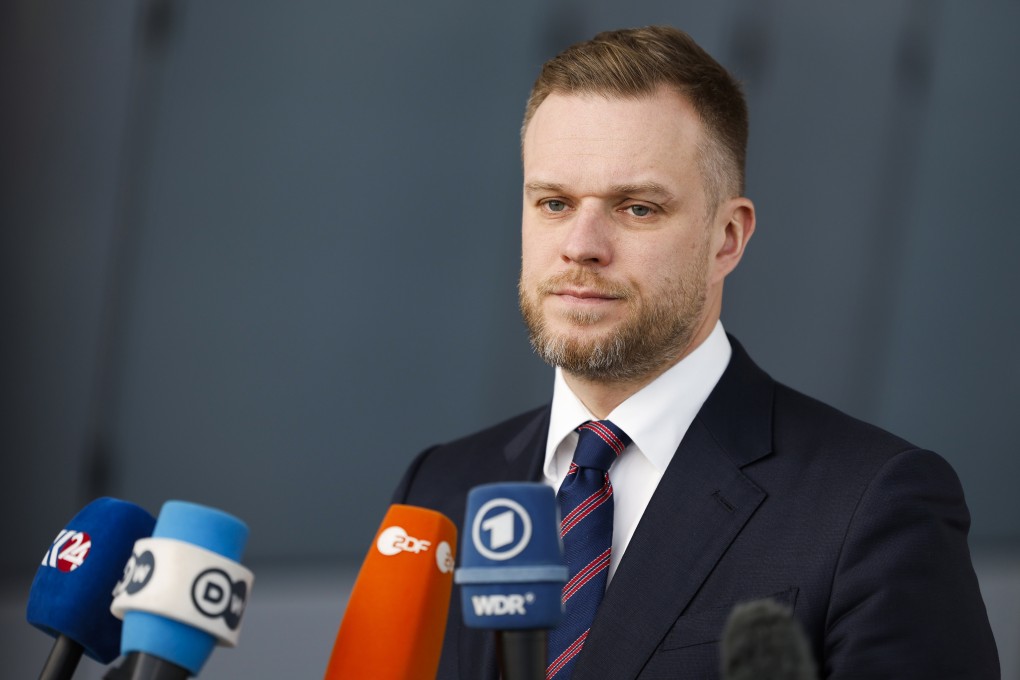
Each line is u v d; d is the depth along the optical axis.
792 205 11.29
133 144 10.32
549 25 10.97
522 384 11.12
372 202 10.89
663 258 2.72
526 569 1.81
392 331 10.99
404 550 2.27
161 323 10.48
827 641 2.52
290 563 10.69
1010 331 11.70
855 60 11.32
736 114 2.94
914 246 11.52
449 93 10.95
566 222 2.76
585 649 2.60
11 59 9.89
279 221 10.70
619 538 2.77
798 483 2.70
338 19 10.69
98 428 10.35
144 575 1.74
